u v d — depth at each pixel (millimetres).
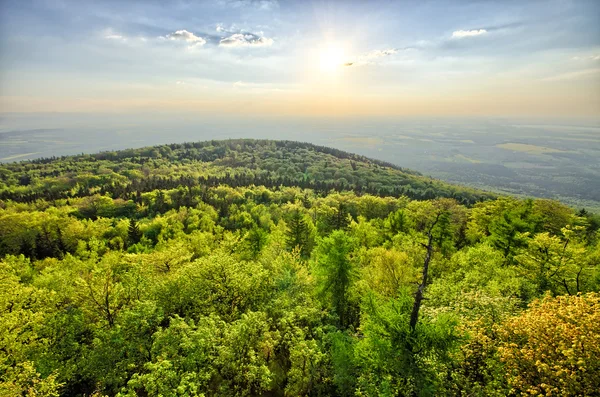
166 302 26203
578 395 12680
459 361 17672
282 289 29203
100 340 22109
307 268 39000
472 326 18219
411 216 69062
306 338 24078
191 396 16516
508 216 43250
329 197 129250
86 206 117625
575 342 13562
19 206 120062
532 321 15688
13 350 22391
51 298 29312
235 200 130625
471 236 54781
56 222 87312
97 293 25672
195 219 95750
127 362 20531
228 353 17922
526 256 33656
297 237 53719
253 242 52406
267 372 17703
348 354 19875
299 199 127562
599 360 12961
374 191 160750
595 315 14188
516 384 14336
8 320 23938
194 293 26719
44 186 174750
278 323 22969
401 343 17781
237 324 20641
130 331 22031
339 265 30141
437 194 159625
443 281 32125
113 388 20625
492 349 17266
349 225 64188
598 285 28438
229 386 18781
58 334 24391
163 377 16125
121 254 60906
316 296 30641
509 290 28250
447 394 17047
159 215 105188
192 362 17500
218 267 28000
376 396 16938
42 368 21531
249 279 27562
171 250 38594
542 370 14094
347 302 31016
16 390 17000
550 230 47000
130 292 27297
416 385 16422
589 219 64312
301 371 19906
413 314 17469
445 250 47344
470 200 139250
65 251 78062
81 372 21375
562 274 29812
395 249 43312
